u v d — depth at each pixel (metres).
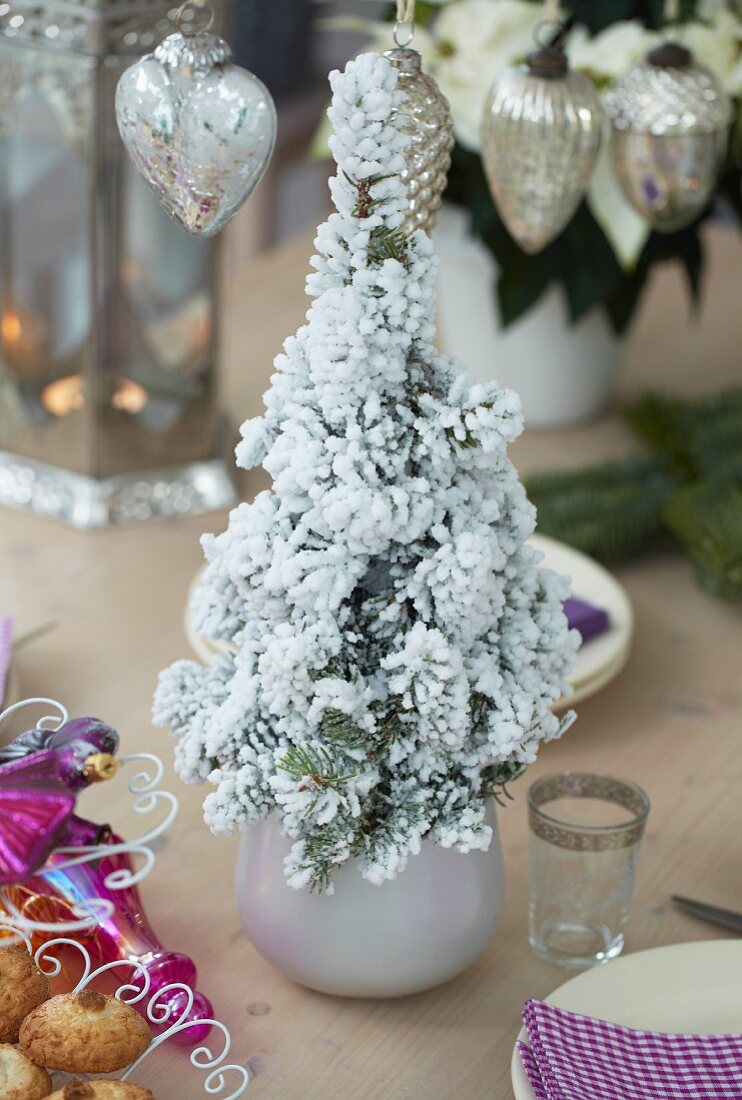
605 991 1.20
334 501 1.12
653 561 1.71
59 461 1.73
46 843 1.09
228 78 1.16
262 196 3.36
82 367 1.67
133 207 1.62
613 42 1.68
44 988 1.17
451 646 1.15
